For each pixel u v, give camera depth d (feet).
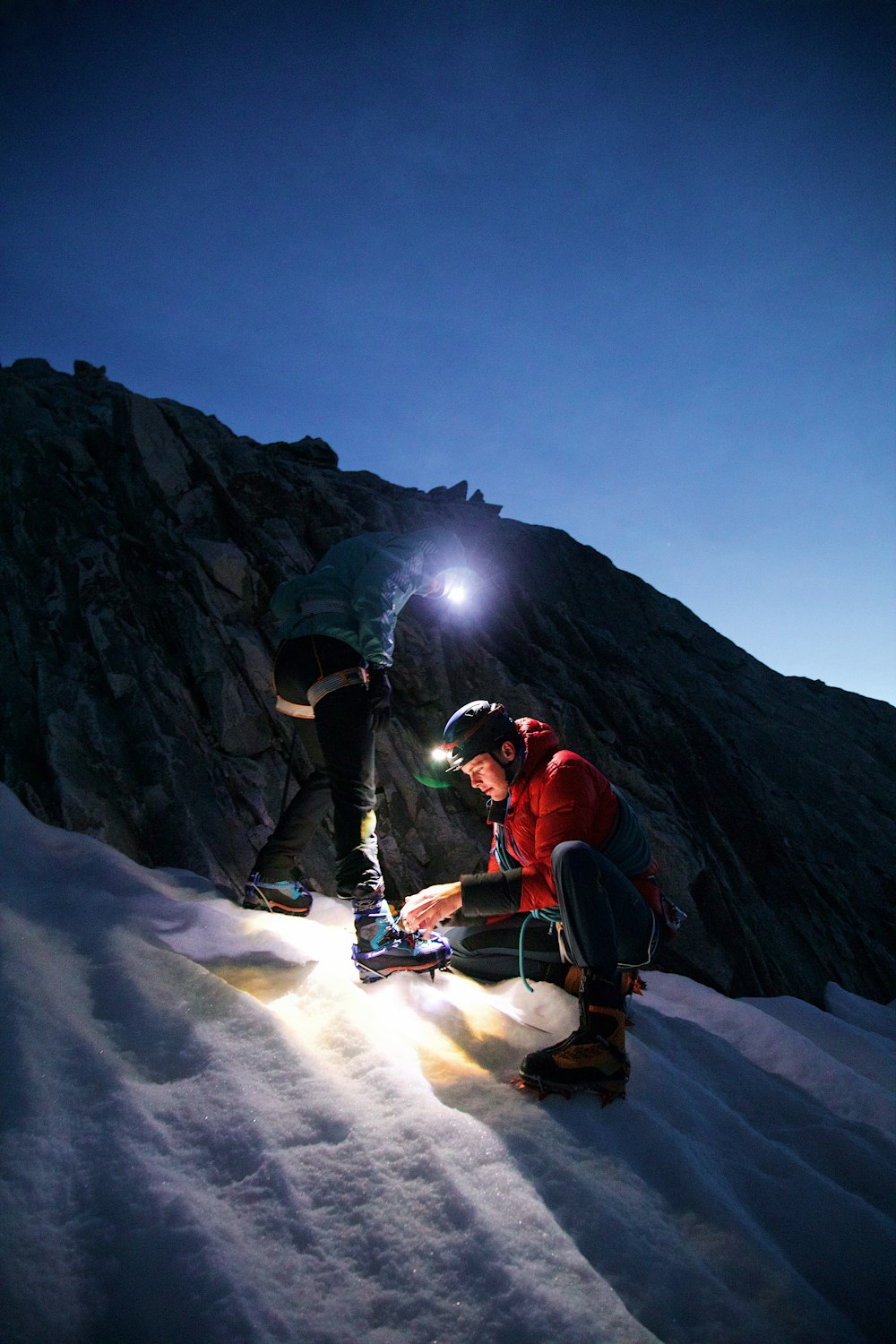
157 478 15.60
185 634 13.52
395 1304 4.70
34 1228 4.59
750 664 24.70
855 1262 5.98
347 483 21.75
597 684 18.69
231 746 12.71
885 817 19.63
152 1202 4.85
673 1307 5.12
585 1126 6.57
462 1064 7.23
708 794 17.12
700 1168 6.45
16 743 10.62
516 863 9.12
